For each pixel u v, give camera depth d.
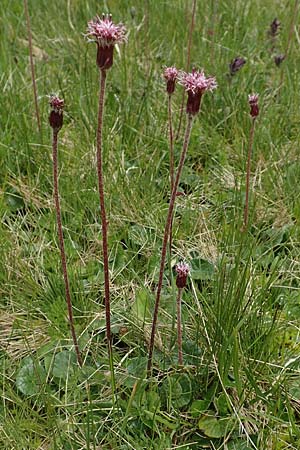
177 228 0.72
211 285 0.65
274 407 0.54
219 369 0.54
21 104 0.88
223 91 0.93
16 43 1.06
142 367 0.57
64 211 0.73
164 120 0.88
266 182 0.79
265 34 1.13
